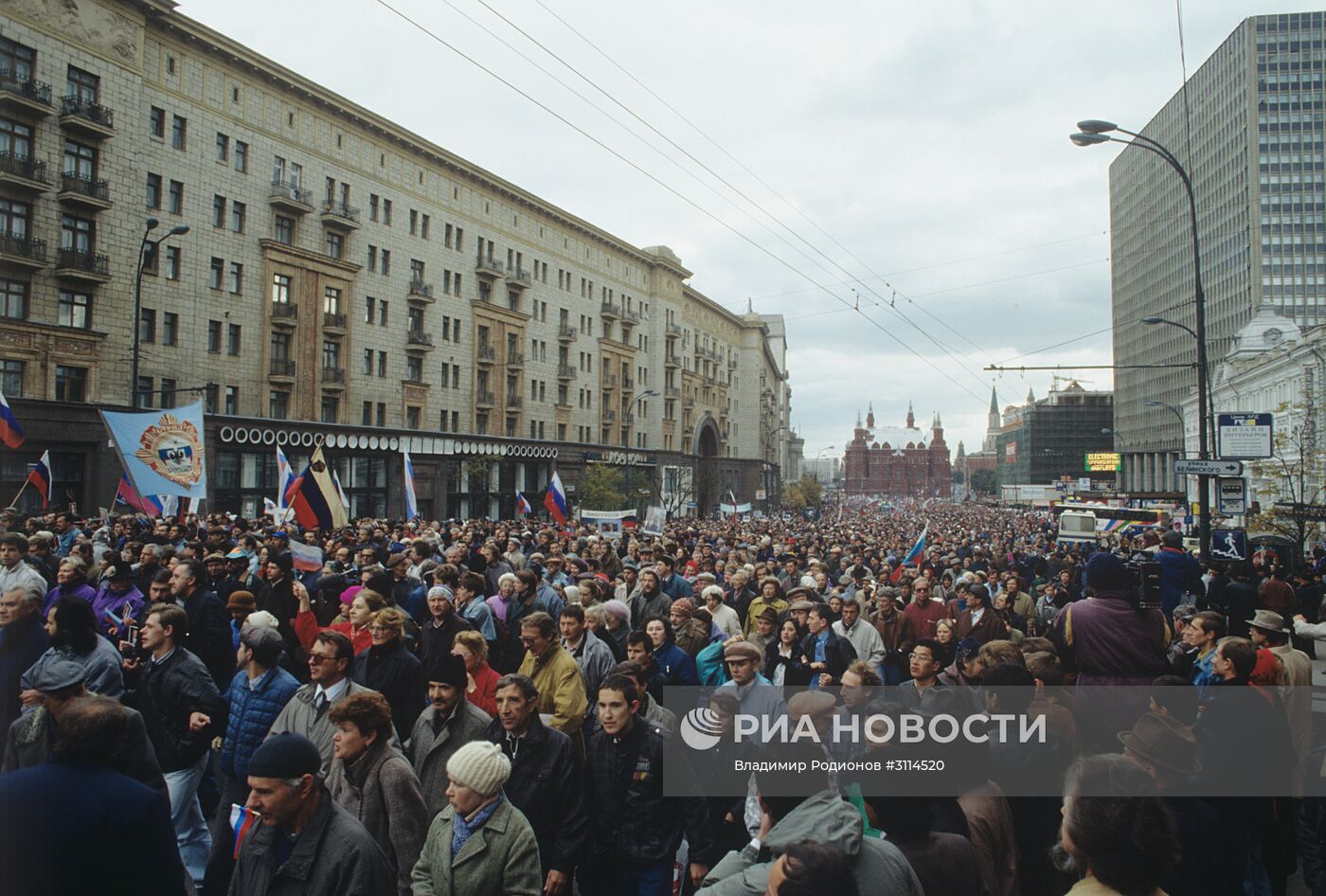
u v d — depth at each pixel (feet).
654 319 274.77
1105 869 10.81
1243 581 39.81
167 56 124.77
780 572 58.34
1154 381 398.83
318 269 150.00
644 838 18.20
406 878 15.93
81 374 112.78
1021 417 581.12
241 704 20.56
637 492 235.40
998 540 127.13
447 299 183.32
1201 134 364.17
